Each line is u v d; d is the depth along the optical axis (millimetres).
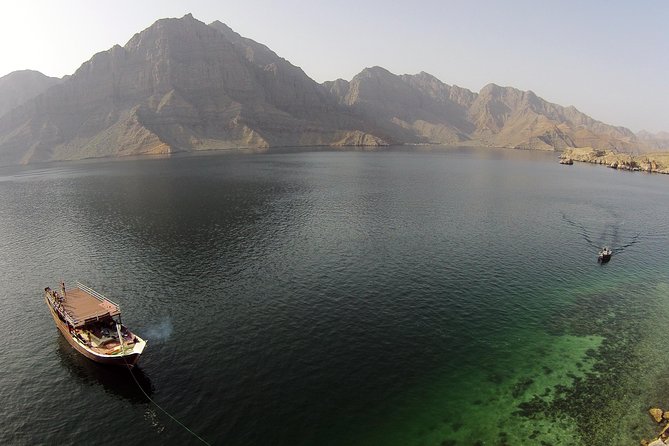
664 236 106938
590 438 38188
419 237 98000
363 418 40156
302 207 131000
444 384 45406
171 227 106188
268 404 41812
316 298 64875
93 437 38344
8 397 44219
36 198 154500
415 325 57375
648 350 53031
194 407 41531
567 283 73500
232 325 56938
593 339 55469
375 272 75438
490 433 38781
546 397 43781
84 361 50312
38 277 75750
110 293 67625
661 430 38969
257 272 75188
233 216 117750
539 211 132875
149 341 53219
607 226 115625
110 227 107375
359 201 142750
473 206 137750
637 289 71812
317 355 50031
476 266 79875
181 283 70875
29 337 56312
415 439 37844
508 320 59656
